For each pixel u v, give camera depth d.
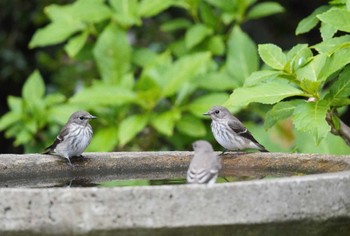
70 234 6.77
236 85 14.64
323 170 9.09
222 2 16.23
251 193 6.88
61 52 20.38
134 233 6.77
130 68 16.34
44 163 9.91
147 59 16.47
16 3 22.09
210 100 14.87
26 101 15.79
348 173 7.38
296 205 7.02
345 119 19.69
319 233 7.29
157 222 6.74
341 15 8.78
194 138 15.66
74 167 9.98
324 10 10.25
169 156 10.02
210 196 6.79
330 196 7.16
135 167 10.00
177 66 14.79
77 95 14.49
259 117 17.39
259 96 8.77
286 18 21.31
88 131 10.50
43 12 20.97
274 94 8.79
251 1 16.17
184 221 6.77
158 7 15.98
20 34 22.22
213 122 11.64
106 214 6.71
